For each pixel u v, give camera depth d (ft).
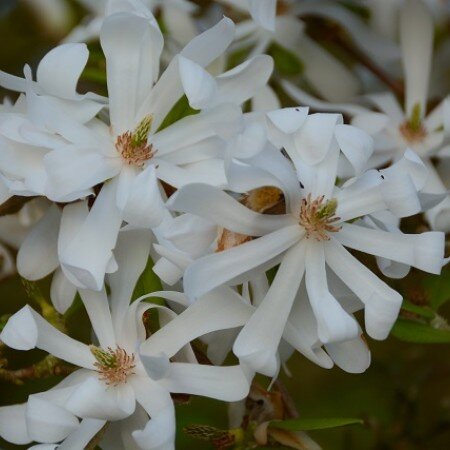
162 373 2.26
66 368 2.46
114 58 2.38
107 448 2.39
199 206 2.25
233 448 2.47
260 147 2.23
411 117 2.82
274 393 2.49
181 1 2.84
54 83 2.36
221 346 2.40
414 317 2.55
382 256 2.31
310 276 2.29
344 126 2.30
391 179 2.25
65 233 2.36
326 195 2.30
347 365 2.32
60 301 2.47
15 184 2.31
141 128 2.36
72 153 2.33
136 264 2.36
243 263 2.27
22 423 2.35
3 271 2.79
